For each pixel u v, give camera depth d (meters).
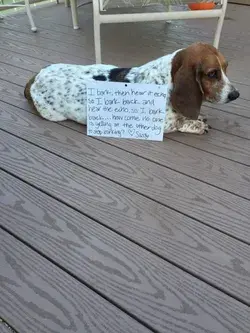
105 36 1.71
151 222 0.73
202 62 0.88
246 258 0.66
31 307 0.58
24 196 0.79
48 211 0.75
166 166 0.87
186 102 0.91
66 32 1.77
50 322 0.56
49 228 0.72
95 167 0.87
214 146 0.94
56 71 1.05
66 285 0.62
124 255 0.66
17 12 2.06
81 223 0.73
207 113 1.09
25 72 1.34
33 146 0.94
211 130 1.01
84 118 1.00
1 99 1.15
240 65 1.40
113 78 1.00
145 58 1.48
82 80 1.01
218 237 0.70
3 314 0.58
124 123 0.97
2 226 0.72
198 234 0.70
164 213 0.75
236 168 0.87
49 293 0.60
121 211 0.75
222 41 1.64
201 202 0.77
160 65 0.96
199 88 0.91
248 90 1.22
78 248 0.68
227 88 0.91
